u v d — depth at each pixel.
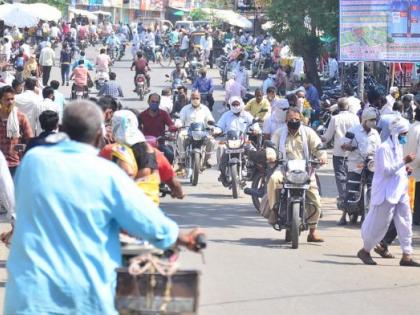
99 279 11.44
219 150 41.53
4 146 29.69
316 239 29.08
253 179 34.81
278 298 21.28
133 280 11.89
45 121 24.39
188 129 42.22
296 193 27.80
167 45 136.38
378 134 32.62
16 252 11.48
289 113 28.64
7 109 29.64
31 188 11.48
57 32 142.62
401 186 25.31
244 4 123.06
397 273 24.69
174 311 11.86
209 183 43.06
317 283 23.06
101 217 11.50
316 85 75.00
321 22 68.69
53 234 11.40
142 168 17.50
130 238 14.84
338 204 33.84
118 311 11.87
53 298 11.30
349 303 21.05
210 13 155.12
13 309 11.32
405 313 20.30
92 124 11.84
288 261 25.78
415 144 32.09
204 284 22.48
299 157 28.67
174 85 76.00
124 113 17.53
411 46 43.19
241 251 27.05
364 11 43.34
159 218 11.62
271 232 30.72
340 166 35.69
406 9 43.06
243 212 34.91
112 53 129.12
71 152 11.65
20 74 68.56
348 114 35.84
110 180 11.55
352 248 28.31
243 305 20.50
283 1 70.12
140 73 86.69
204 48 128.50
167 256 14.59
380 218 25.34
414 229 32.72
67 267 11.34
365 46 43.50
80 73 75.94
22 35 127.38
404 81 71.12
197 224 31.94
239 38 136.25
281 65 91.38
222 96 91.81
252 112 47.53
